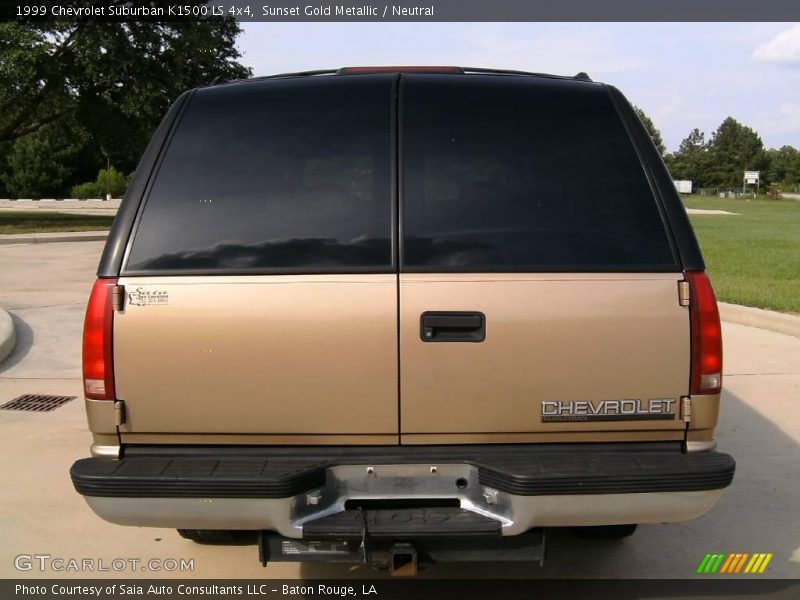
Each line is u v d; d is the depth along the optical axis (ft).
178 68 89.92
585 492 8.42
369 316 8.75
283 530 8.52
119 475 8.52
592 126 9.63
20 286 37.55
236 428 8.93
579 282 8.82
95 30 81.87
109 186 174.19
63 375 22.29
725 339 26.78
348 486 8.93
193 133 9.58
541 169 9.34
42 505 13.73
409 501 8.97
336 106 9.67
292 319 8.78
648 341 8.82
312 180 9.27
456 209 9.12
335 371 8.80
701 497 8.59
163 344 8.83
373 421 8.88
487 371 8.79
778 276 39.14
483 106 9.68
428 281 8.79
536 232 9.04
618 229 9.07
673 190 9.29
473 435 8.93
